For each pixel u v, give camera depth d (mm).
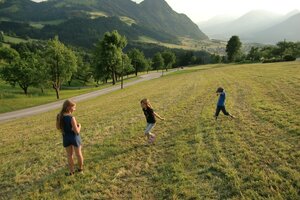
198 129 11477
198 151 8781
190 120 13406
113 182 7375
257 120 11875
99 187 7168
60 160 9641
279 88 20672
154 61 119438
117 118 16844
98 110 23250
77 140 7918
